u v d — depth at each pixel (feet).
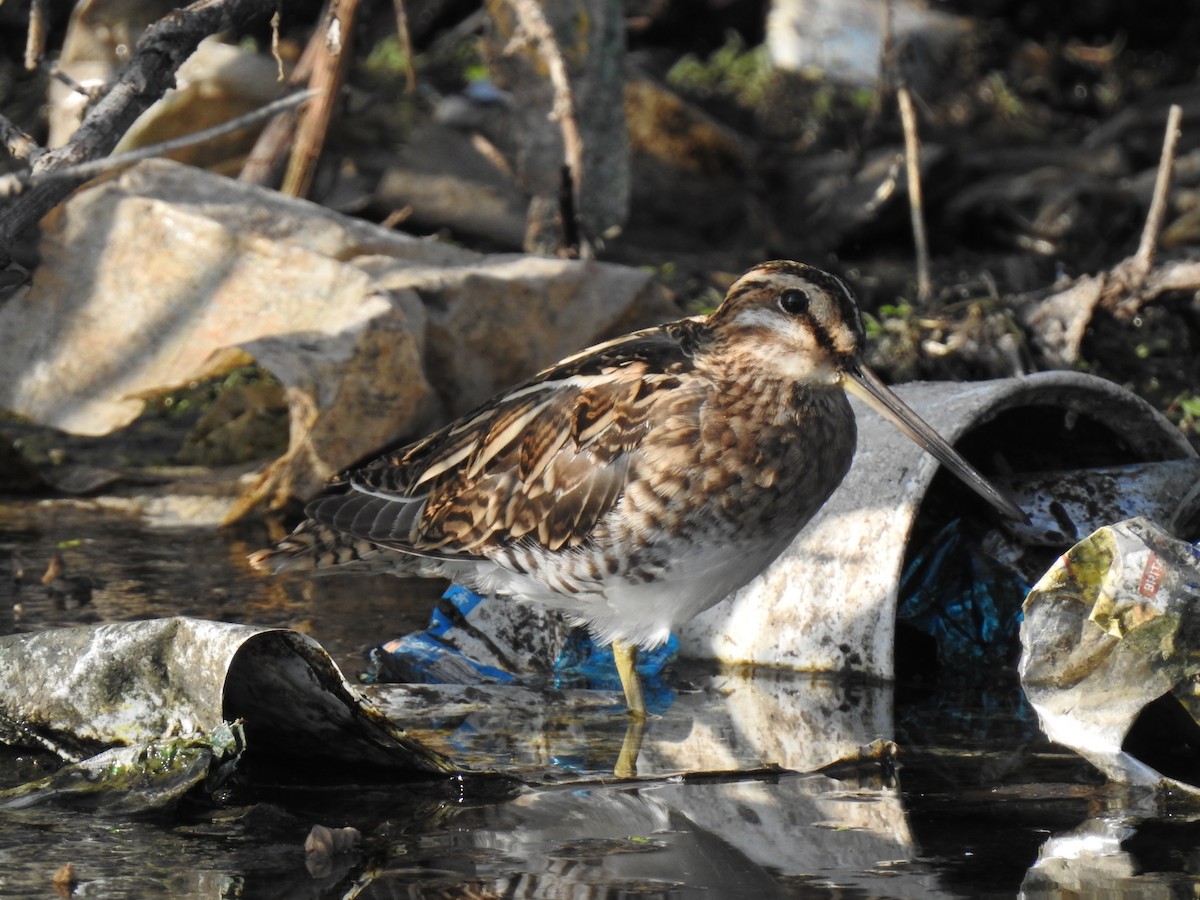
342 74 45.50
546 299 38.83
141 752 22.16
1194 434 39.06
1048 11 74.79
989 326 41.27
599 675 29.37
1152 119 65.67
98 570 33.60
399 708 26.78
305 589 33.27
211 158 48.08
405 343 35.94
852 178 54.39
